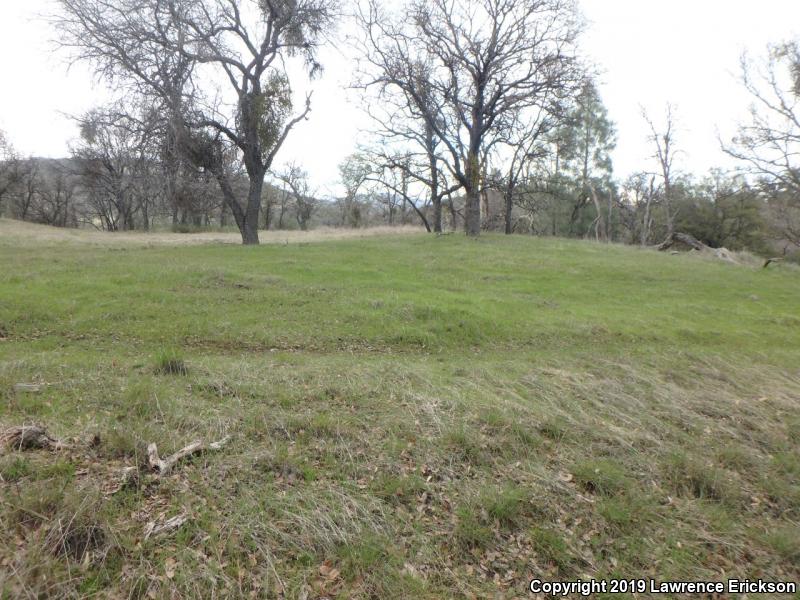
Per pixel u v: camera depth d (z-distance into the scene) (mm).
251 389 6484
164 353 7438
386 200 55188
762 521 5227
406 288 14180
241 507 4336
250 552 3969
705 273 20859
